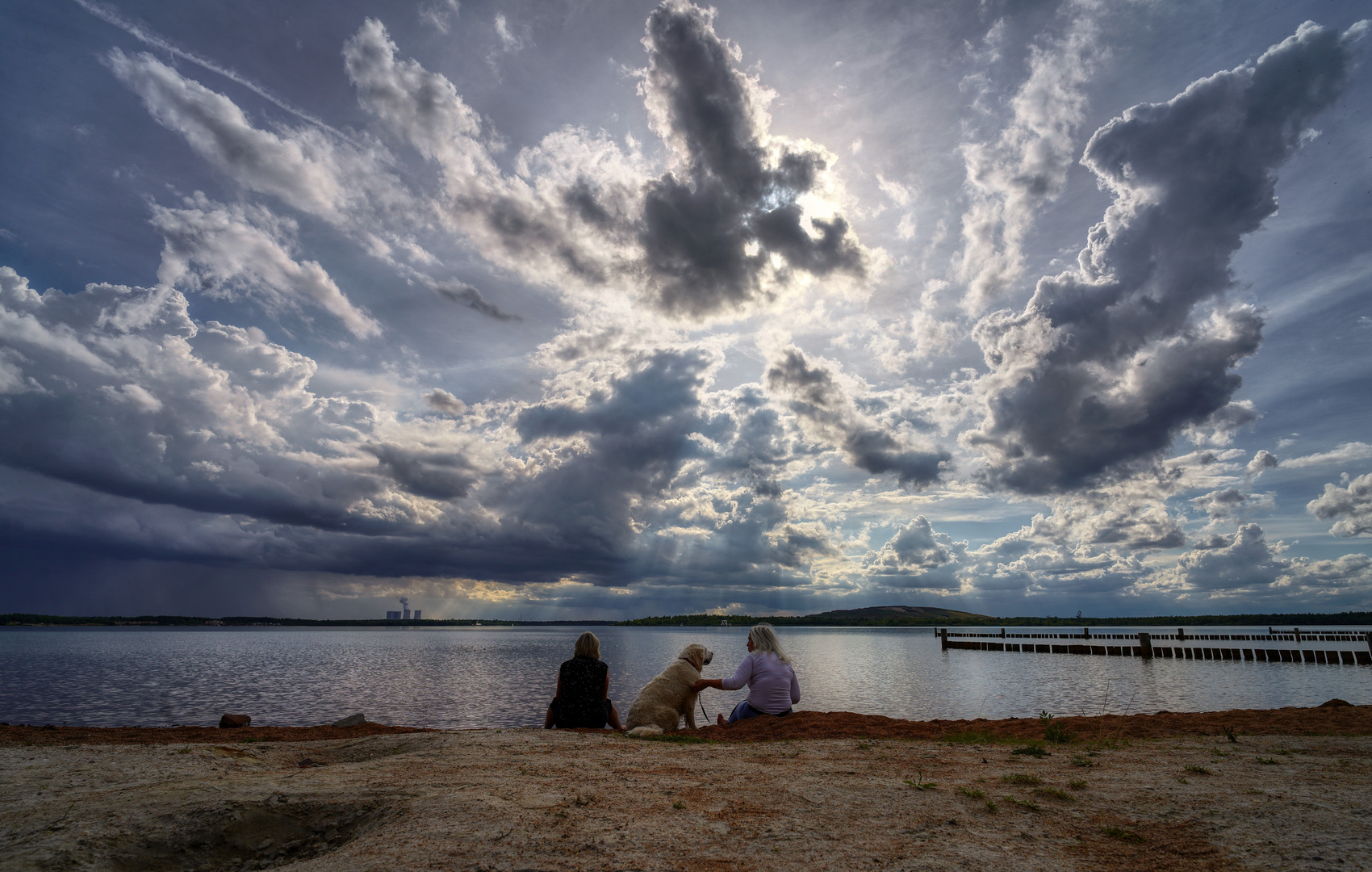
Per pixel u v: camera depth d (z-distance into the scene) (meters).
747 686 7.58
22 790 4.02
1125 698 23.00
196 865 3.05
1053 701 22.64
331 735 7.16
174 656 54.84
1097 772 4.43
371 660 52.03
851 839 2.88
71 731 7.03
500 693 27.17
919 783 4.01
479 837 2.79
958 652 58.31
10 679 31.59
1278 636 72.12
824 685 28.72
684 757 5.07
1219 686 26.92
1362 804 3.41
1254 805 3.41
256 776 4.26
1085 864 2.62
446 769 4.40
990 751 5.41
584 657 7.59
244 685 29.30
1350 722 6.95
